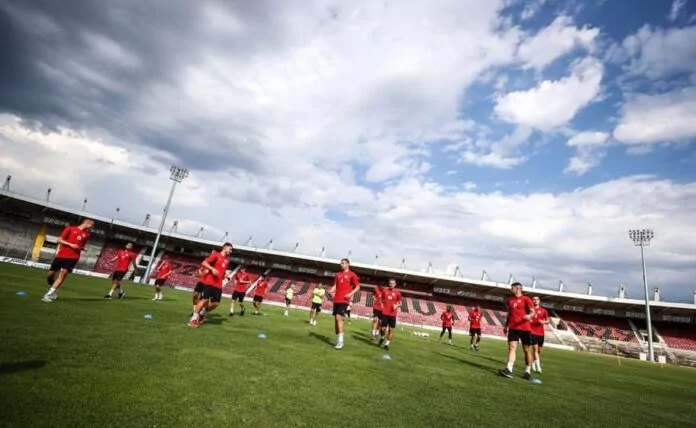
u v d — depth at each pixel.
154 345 6.27
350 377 6.19
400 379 6.75
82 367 4.41
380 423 4.03
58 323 6.90
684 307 39.56
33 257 42.62
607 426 5.23
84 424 2.97
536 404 6.16
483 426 4.46
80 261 43.62
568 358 22.47
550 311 47.47
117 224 44.28
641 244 38.56
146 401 3.65
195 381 4.57
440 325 42.97
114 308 10.68
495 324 43.97
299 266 51.25
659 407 7.56
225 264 10.09
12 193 39.62
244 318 15.24
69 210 42.41
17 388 3.45
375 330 15.40
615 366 19.81
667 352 38.81
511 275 45.41
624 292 42.22
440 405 5.20
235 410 3.78
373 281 50.94
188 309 14.24
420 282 49.81
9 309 7.66
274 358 6.79
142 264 46.06
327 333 13.45
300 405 4.25
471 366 10.48
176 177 37.94
